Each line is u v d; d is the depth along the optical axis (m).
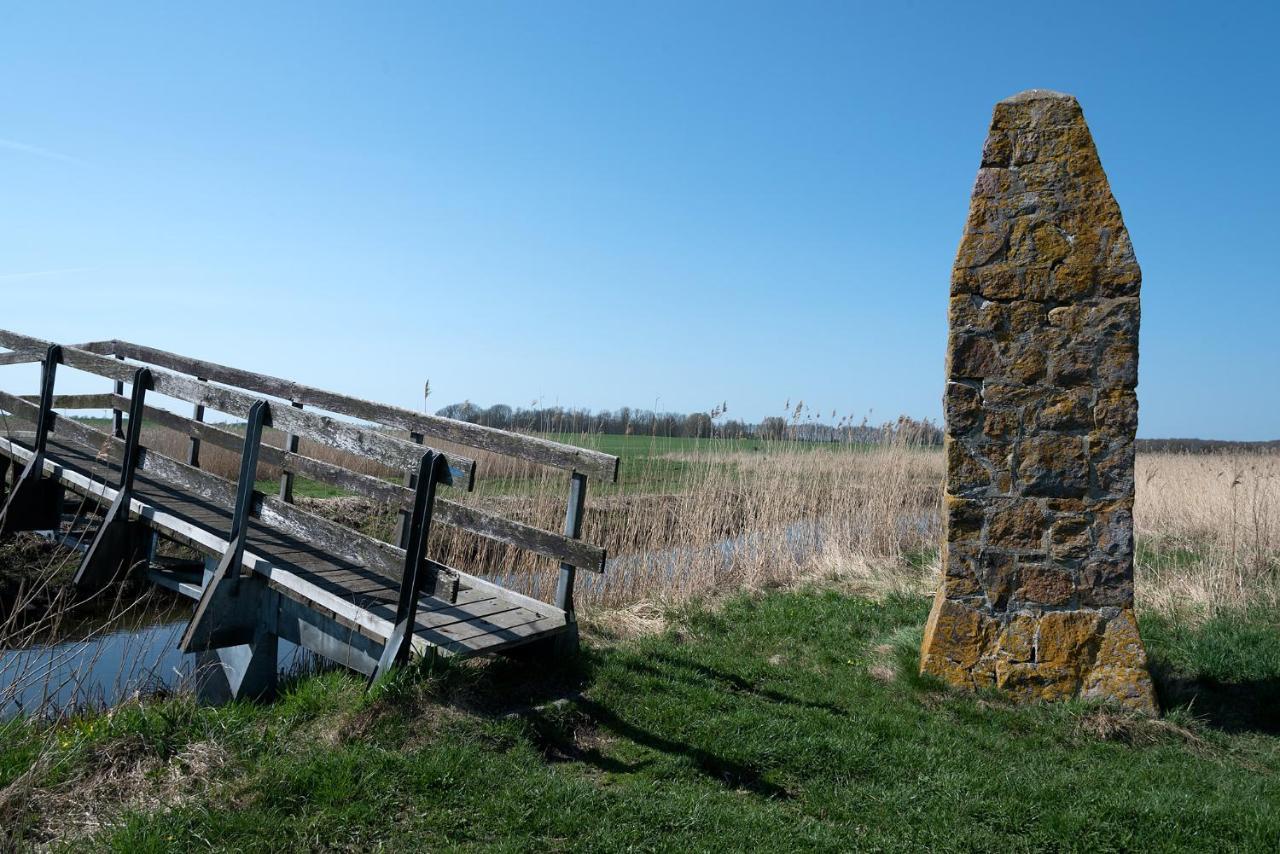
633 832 3.74
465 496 11.87
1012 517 5.80
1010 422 5.82
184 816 3.60
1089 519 5.71
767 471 12.52
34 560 9.04
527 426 12.96
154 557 7.58
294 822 3.63
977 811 4.12
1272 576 8.99
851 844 3.80
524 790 4.03
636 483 13.68
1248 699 5.93
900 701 5.66
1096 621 5.68
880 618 7.70
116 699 5.62
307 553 6.73
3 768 3.88
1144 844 3.87
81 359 7.91
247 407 6.12
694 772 4.53
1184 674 6.25
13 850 3.32
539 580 8.55
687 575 9.16
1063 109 5.82
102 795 3.82
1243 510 10.80
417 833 3.63
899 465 13.38
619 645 6.56
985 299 5.85
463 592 6.48
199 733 4.40
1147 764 4.82
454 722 4.68
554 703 5.09
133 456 7.18
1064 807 4.16
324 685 5.18
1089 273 5.73
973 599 5.85
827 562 10.15
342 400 6.67
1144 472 15.98
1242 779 4.64
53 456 8.66
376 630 5.26
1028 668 5.72
